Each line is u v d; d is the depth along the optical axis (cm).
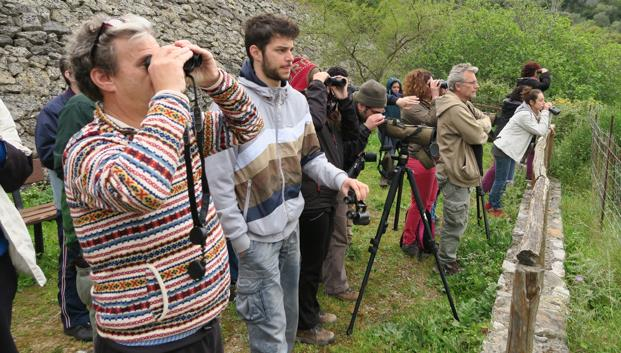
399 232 546
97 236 139
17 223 216
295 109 260
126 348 146
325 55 1403
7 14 683
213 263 157
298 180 257
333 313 377
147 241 139
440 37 1447
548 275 428
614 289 405
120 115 147
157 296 142
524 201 632
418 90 473
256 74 244
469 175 429
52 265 442
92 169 129
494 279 437
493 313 358
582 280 420
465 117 420
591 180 748
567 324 348
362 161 374
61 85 716
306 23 1448
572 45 1600
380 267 459
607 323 360
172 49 141
